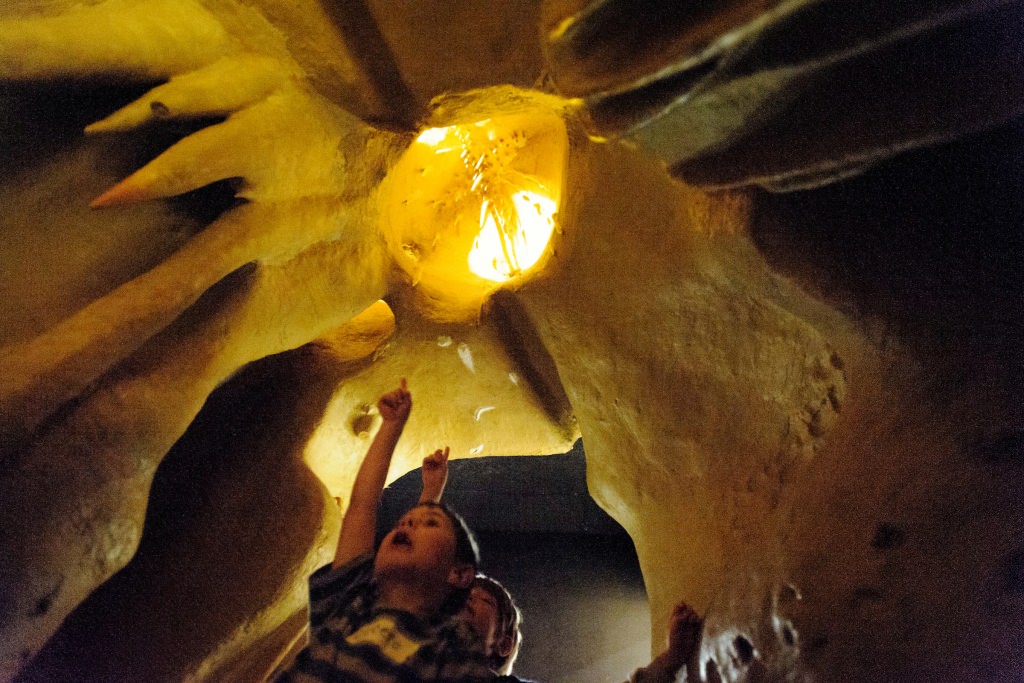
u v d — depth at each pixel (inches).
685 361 101.0
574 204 109.9
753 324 90.9
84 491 85.4
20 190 93.8
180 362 96.7
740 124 61.8
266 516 119.0
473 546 89.3
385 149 114.8
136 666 102.0
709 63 55.1
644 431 109.8
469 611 103.4
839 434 76.6
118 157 99.0
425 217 143.9
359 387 137.6
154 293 89.9
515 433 149.3
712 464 99.9
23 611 79.8
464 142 152.3
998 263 69.3
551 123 151.1
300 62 97.0
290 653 115.3
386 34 94.5
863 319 74.2
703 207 82.7
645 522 113.7
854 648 62.0
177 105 91.4
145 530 112.6
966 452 64.1
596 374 115.1
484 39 95.3
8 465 80.6
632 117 60.4
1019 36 54.9
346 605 82.4
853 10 50.6
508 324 134.9
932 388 69.2
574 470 263.3
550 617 200.7
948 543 61.1
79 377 83.0
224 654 109.3
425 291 137.0
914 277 71.8
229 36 96.5
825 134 60.0
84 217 97.7
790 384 88.7
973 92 56.1
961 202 71.7
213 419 125.0
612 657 179.8
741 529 89.0
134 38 92.7
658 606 106.4
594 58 60.2
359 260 121.9
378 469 100.1
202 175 91.4
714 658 81.0
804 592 68.5
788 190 67.9
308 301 114.7
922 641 58.8
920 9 49.5
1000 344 66.7
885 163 73.6
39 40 87.4
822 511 72.1
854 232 74.2
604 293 109.3
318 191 108.5
